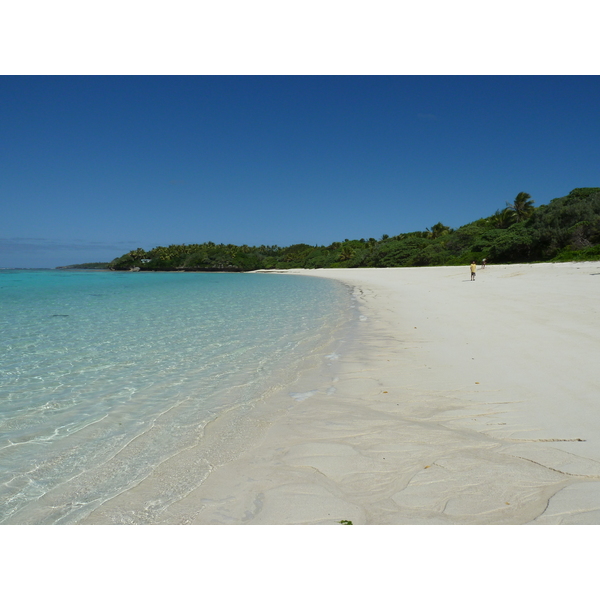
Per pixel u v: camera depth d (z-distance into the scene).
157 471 3.98
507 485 3.39
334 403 5.66
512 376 6.14
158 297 24.84
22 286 38.06
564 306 11.85
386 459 3.98
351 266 86.62
